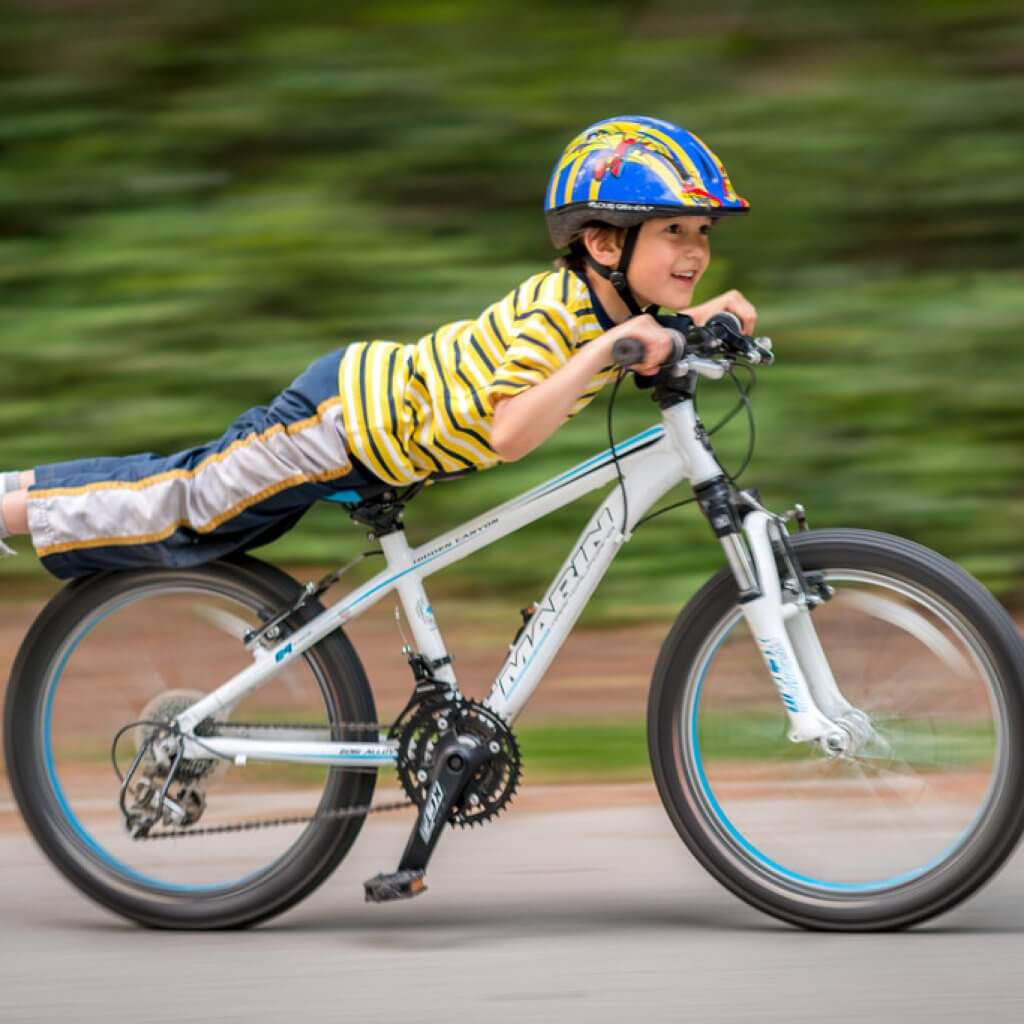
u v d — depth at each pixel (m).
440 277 24.25
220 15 26.59
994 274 24.55
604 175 12.44
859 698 13.25
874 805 13.30
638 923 13.56
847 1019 11.31
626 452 13.29
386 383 12.96
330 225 24.77
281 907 13.77
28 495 13.62
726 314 13.21
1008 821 12.84
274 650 13.73
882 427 23.08
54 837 14.04
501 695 13.38
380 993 12.01
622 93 25.64
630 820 16.39
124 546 13.53
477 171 25.34
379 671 19.69
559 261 13.01
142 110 26.23
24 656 14.02
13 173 25.69
